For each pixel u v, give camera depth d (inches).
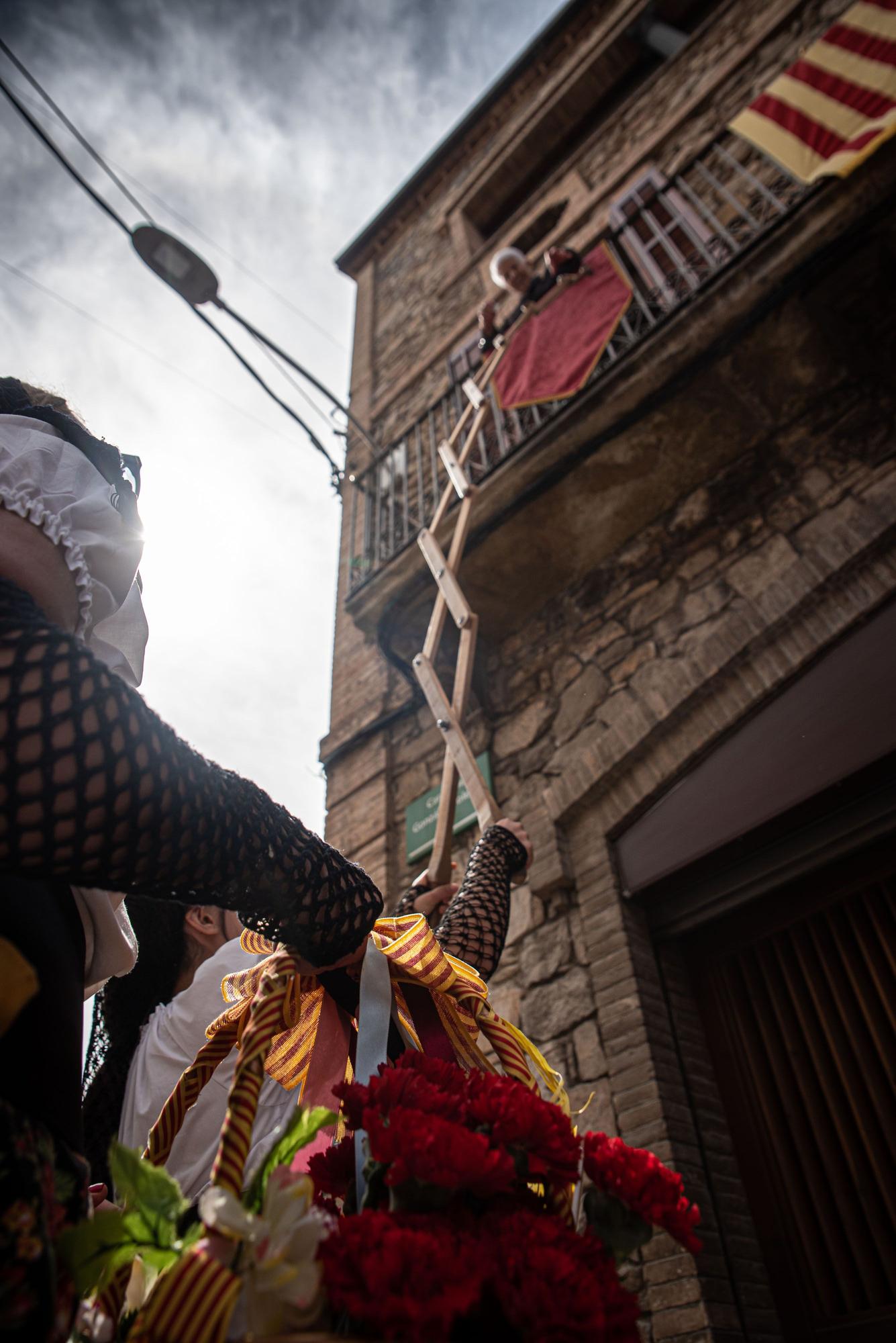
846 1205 97.0
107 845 21.0
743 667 127.8
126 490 35.1
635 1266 95.9
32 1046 21.4
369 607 180.9
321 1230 22.5
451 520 170.6
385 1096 27.4
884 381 137.9
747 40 229.0
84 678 21.4
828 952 110.3
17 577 24.9
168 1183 22.5
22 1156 19.3
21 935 22.1
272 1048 37.5
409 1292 20.7
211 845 23.1
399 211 376.2
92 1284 22.2
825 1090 103.7
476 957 45.6
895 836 107.6
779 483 143.7
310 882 26.5
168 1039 49.2
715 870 120.3
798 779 114.3
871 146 134.5
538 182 321.1
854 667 116.3
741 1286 93.8
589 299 174.6
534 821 141.0
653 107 251.6
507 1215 26.3
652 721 132.7
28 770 20.1
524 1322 22.5
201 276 178.9
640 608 153.0
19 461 28.2
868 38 158.2
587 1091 111.6
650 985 116.6
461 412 215.0
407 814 170.1
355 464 261.7
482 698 168.6
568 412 157.0
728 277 144.7
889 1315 88.9
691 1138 103.3
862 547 121.1
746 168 194.1
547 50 336.5
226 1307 19.6
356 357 329.7
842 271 137.9
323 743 204.8
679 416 151.6
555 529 165.3
